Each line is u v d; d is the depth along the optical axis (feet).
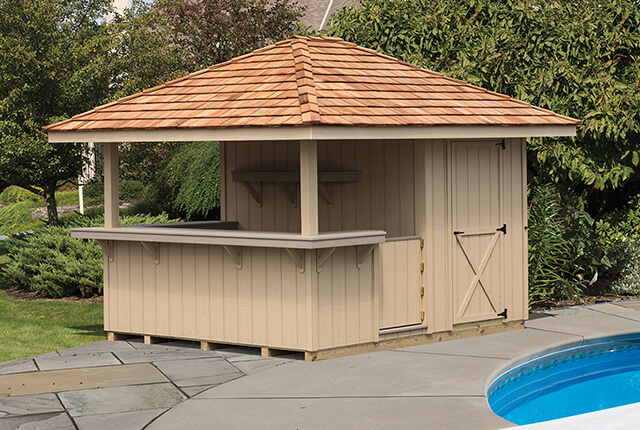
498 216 30.76
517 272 31.48
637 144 41.09
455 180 29.40
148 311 29.14
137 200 73.51
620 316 34.60
